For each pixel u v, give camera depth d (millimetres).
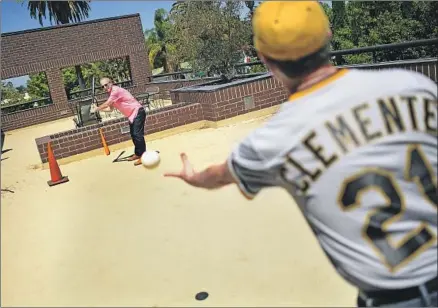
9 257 3490
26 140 11656
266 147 1140
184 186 4598
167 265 3049
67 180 6070
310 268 2674
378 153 1061
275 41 1089
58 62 15883
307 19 1071
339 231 1106
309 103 1103
